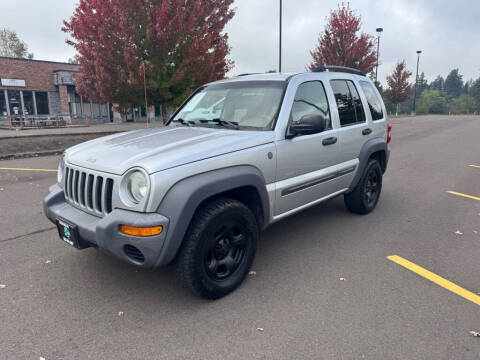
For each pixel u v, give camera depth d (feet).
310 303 9.45
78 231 9.09
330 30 79.41
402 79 136.36
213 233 8.96
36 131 61.26
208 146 9.32
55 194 10.44
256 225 10.14
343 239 13.78
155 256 8.15
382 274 11.03
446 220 16.02
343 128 13.53
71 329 8.43
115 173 8.57
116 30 37.45
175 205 8.15
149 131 11.96
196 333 8.28
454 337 8.08
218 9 42.80
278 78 12.18
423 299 9.64
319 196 13.01
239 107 11.98
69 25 38.86
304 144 11.59
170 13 37.55
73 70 90.27
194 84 41.42
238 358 7.48
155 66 38.58
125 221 8.11
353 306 9.30
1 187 21.83
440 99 431.84
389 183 23.40
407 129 75.10
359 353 7.59
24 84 82.79
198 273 8.87
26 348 7.79
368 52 80.23
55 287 10.29
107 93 39.75
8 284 10.44
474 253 12.57
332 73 13.99
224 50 42.65
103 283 10.52
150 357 7.52
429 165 30.17
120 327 8.50
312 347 7.77
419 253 12.57
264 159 10.27
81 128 72.23
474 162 31.73
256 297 9.75
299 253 12.55
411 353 7.59
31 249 12.85
